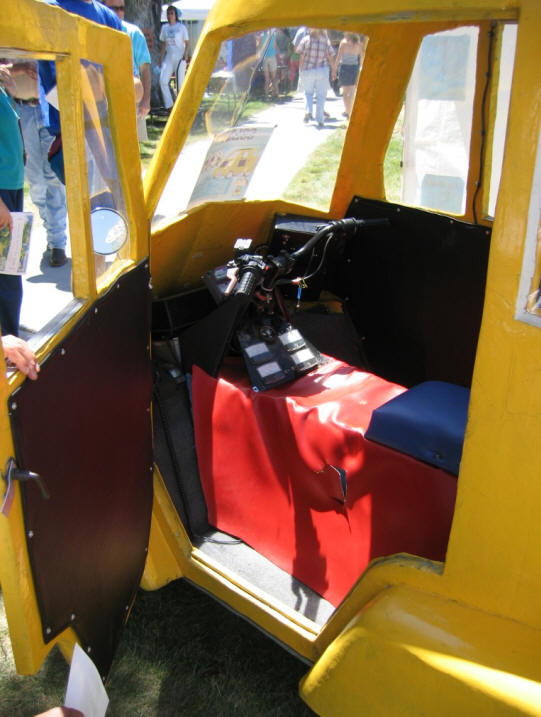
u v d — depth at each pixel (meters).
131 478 1.95
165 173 2.28
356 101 2.70
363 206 2.86
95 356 1.62
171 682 2.21
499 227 1.21
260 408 2.21
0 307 3.24
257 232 3.00
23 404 1.27
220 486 2.36
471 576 1.41
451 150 4.16
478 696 1.34
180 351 2.65
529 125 1.14
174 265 2.68
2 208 1.72
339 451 1.97
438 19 1.46
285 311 2.53
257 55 2.37
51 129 3.59
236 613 2.16
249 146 2.63
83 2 4.04
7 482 1.24
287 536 2.20
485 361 1.28
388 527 1.89
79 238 1.50
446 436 1.76
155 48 11.07
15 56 1.25
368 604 1.59
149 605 2.50
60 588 1.50
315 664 1.74
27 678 2.26
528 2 1.13
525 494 1.28
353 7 1.55
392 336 2.96
